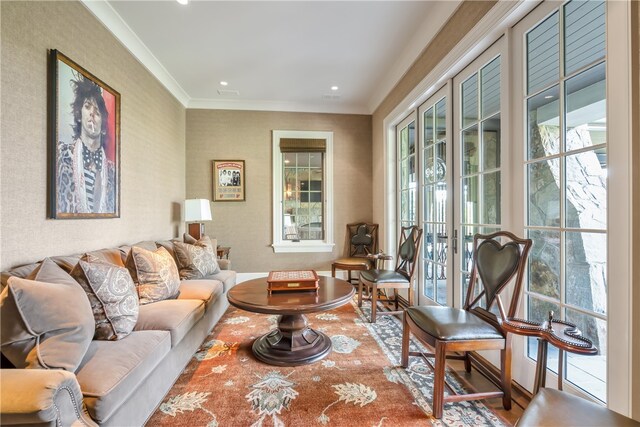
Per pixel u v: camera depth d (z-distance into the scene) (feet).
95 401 3.62
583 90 4.61
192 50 9.53
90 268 5.00
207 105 13.89
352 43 9.24
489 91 6.76
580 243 4.66
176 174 12.63
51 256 5.83
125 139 8.61
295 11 7.73
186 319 6.24
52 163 5.80
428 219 9.80
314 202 14.89
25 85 5.28
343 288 7.66
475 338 4.97
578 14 4.66
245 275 14.21
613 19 3.86
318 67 10.76
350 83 12.14
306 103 14.32
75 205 6.41
